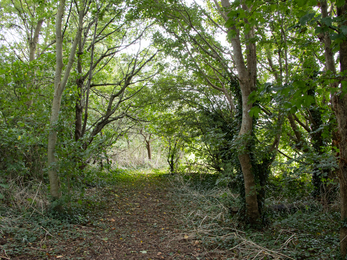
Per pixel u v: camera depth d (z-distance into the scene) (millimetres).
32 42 11469
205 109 11508
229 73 7113
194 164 12766
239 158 6176
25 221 5148
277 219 6727
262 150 6070
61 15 6652
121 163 17781
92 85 11578
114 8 9016
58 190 6227
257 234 5605
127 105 13195
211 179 12109
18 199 5891
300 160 5492
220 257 4520
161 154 17891
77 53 9625
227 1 6910
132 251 4688
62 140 6387
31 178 7113
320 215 6422
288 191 6707
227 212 7090
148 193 10219
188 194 9664
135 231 5891
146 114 13867
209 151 11430
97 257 4277
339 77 2898
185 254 4641
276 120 6188
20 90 7383
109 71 12727
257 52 7980
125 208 7902
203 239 5312
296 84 2498
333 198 7078
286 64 5230
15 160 6539
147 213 7516
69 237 4914
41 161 7363
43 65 8133
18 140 6465
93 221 6266
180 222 6664
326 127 5082
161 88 11766
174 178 12906
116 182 11891
